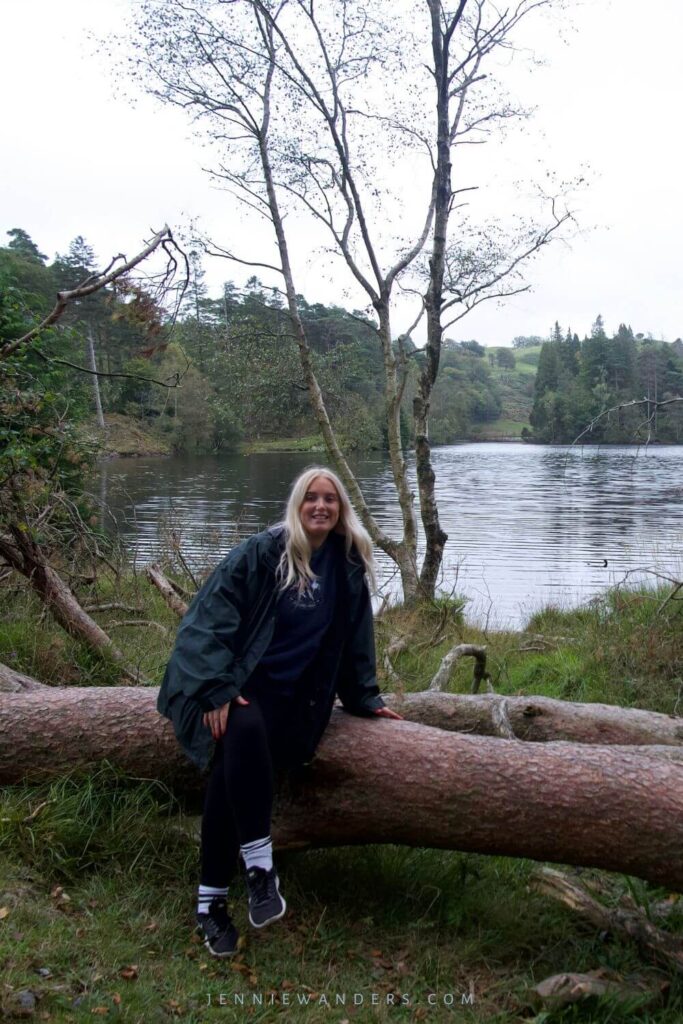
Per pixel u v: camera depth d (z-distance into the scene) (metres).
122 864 3.23
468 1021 2.67
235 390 12.64
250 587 2.95
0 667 4.06
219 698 2.78
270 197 11.34
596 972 2.95
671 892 3.26
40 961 2.54
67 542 6.72
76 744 3.48
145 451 43.34
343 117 11.24
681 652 6.55
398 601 11.61
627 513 27.27
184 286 5.47
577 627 9.27
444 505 29.83
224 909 2.87
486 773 3.05
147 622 6.88
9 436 5.72
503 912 3.27
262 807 2.80
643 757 3.09
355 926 3.10
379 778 3.13
